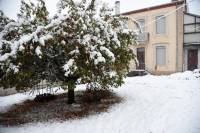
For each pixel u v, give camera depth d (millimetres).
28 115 7719
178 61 18859
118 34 8047
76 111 7645
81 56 6855
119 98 8961
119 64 7871
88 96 9266
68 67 6422
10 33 7398
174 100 7973
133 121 6395
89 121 6691
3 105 9898
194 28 18250
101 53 7180
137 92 9773
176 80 12430
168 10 18984
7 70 6477
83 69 6676
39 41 6293
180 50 18766
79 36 6934
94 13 7824
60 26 6648
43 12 7699
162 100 8109
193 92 8922
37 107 8672
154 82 12242
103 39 7414
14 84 7297
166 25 19297
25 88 7820
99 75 7414
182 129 5578
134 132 5699
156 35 19875
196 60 18500
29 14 7773
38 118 7289
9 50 6953
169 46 19250
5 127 6664
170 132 5504
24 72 6629
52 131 6129
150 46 20344
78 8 7387
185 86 10281
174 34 18875
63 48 7008
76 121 6770
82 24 6832
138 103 8031
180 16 18672
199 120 5953
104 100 8750
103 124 6367
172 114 6602
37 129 6336
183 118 6219
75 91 11117
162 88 10195
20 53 6488
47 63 7461
